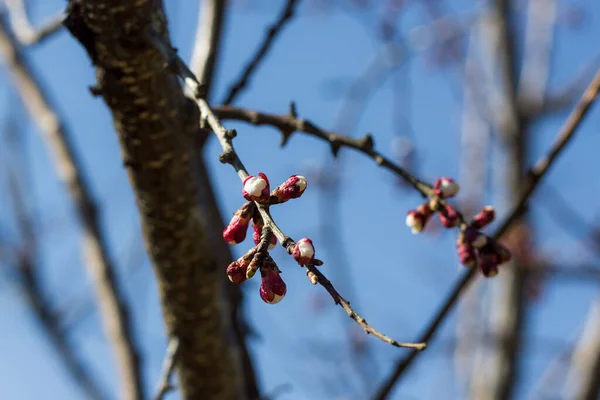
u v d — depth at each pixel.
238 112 0.66
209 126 0.55
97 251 0.97
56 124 1.06
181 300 0.68
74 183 1.01
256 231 0.54
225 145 0.54
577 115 0.68
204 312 0.68
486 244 0.60
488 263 0.60
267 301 0.51
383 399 0.69
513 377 1.20
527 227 1.30
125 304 0.95
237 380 0.71
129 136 0.64
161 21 0.63
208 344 0.69
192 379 0.70
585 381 1.16
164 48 0.59
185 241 0.66
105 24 0.61
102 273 0.96
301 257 0.51
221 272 0.69
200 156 0.73
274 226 0.52
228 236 0.53
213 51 0.74
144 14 0.61
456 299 0.68
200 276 0.67
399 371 0.69
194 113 0.65
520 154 1.35
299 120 0.65
